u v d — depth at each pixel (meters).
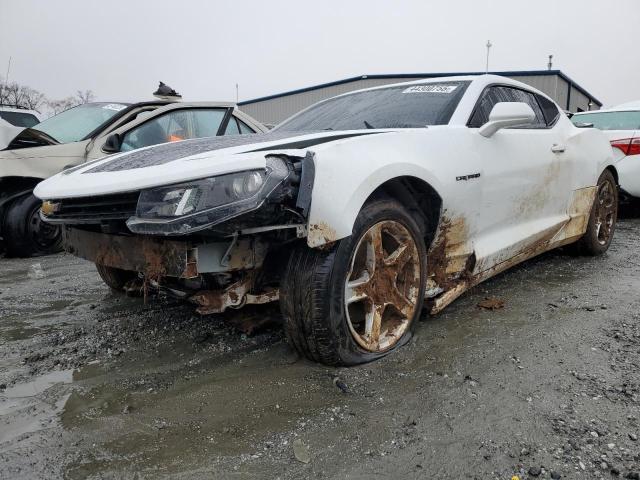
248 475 1.73
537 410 2.11
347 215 2.27
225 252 2.28
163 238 2.29
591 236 4.55
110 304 3.59
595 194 4.53
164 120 5.66
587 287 3.77
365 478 1.72
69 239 2.91
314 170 2.25
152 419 2.06
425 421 2.04
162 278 2.55
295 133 3.04
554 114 4.26
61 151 5.49
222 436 1.95
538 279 4.01
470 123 3.25
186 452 1.85
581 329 2.94
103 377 2.44
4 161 5.25
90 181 2.57
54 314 3.41
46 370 2.54
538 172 3.65
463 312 3.24
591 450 1.85
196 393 2.26
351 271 2.40
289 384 2.32
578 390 2.26
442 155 2.86
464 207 2.97
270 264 2.49
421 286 2.78
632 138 6.93
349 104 3.70
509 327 2.98
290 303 2.37
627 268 4.34
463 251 3.08
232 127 6.14
